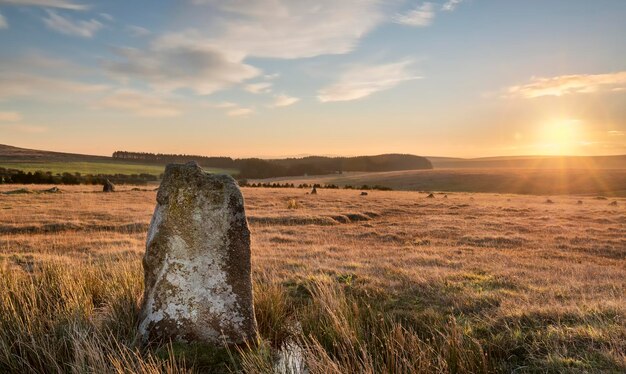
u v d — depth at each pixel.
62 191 43.38
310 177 137.75
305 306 7.02
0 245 14.53
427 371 4.62
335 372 4.36
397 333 5.44
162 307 5.31
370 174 148.25
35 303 5.60
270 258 12.35
